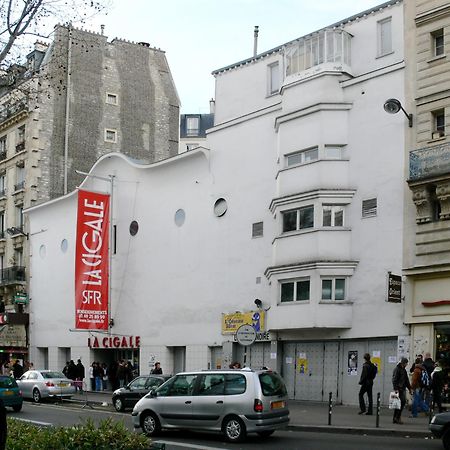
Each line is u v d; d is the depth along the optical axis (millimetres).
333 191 25266
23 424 10391
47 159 46094
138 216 35250
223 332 29516
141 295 34438
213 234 30875
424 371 20234
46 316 42406
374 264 24281
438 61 23422
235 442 15828
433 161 22641
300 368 26469
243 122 30078
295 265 25781
